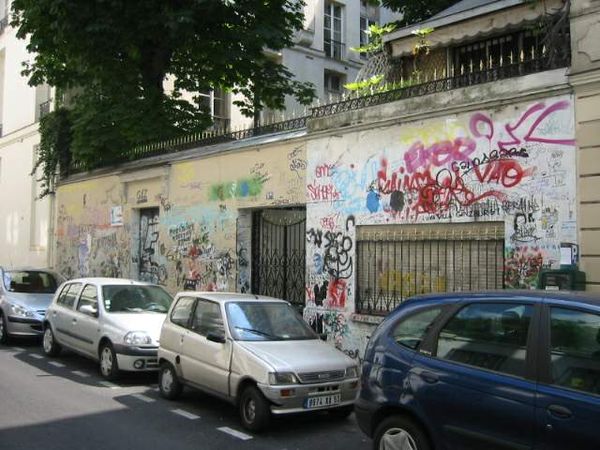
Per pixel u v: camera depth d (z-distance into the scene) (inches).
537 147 321.1
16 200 996.6
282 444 257.8
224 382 288.0
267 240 509.4
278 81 727.7
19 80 1010.1
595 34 301.9
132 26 620.4
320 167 438.3
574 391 162.1
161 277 597.0
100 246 716.7
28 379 376.5
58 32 614.5
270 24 689.6
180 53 700.0
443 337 197.6
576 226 304.5
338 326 418.3
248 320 307.3
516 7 426.3
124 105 681.6
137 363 363.9
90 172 743.7
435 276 369.7
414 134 379.6
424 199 371.6
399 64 535.5
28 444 247.4
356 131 414.0
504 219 333.1
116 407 313.0
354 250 411.8
